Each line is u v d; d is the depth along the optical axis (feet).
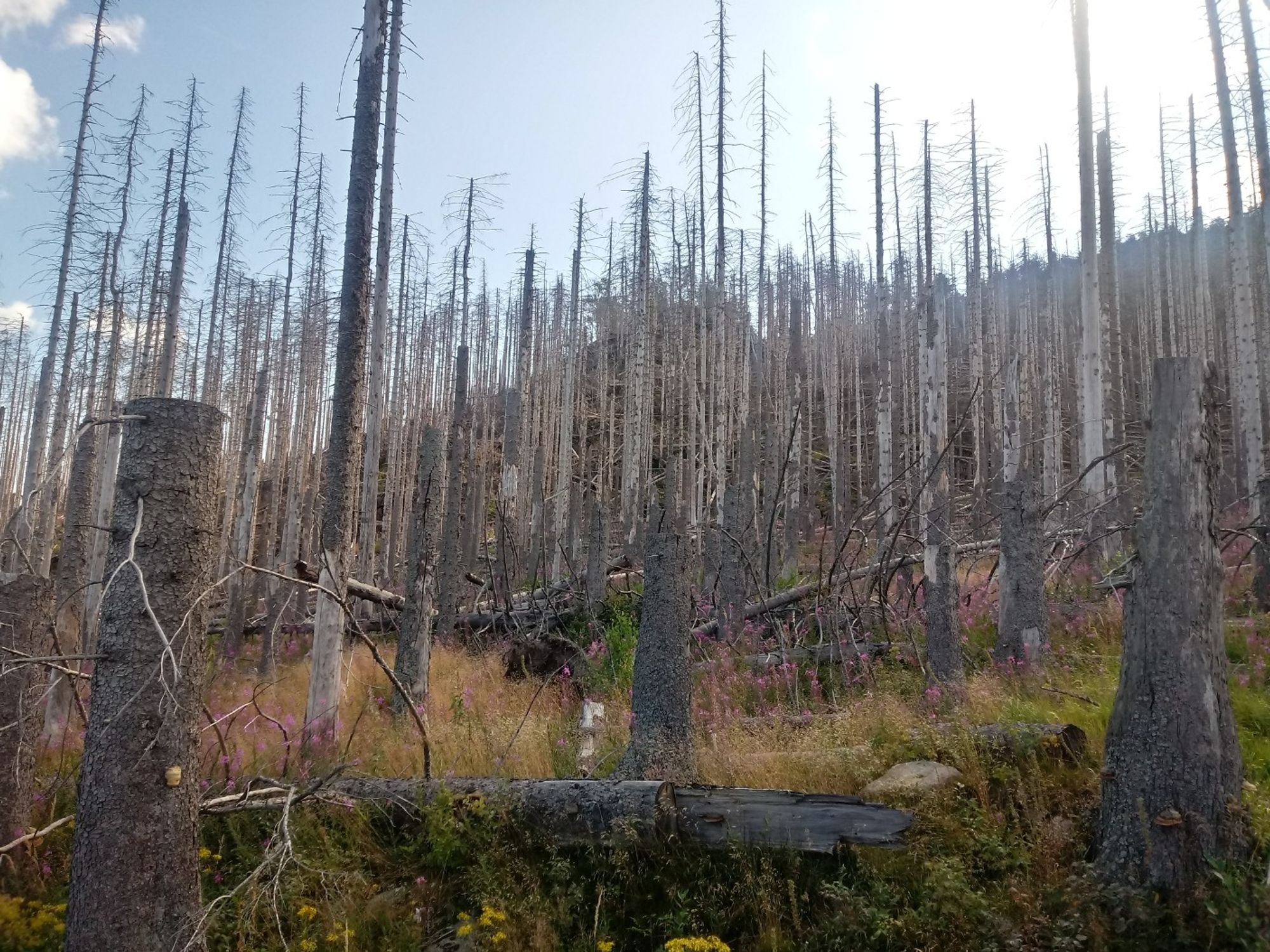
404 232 52.08
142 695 13.20
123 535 13.48
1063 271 93.86
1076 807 16.70
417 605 30.55
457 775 21.86
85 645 32.55
